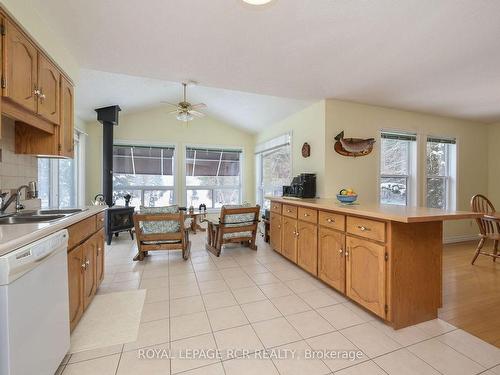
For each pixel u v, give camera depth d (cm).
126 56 231
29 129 206
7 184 196
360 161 357
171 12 171
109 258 340
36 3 162
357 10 167
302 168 395
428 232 190
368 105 361
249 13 171
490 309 209
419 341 167
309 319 193
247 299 225
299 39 202
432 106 366
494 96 324
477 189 450
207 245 385
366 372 140
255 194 598
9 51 145
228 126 585
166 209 322
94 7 166
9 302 96
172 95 454
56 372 139
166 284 257
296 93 321
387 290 179
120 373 139
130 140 511
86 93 368
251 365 146
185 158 552
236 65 248
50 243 125
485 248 395
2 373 96
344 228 219
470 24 179
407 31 189
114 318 194
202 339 169
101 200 293
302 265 285
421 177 399
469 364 146
